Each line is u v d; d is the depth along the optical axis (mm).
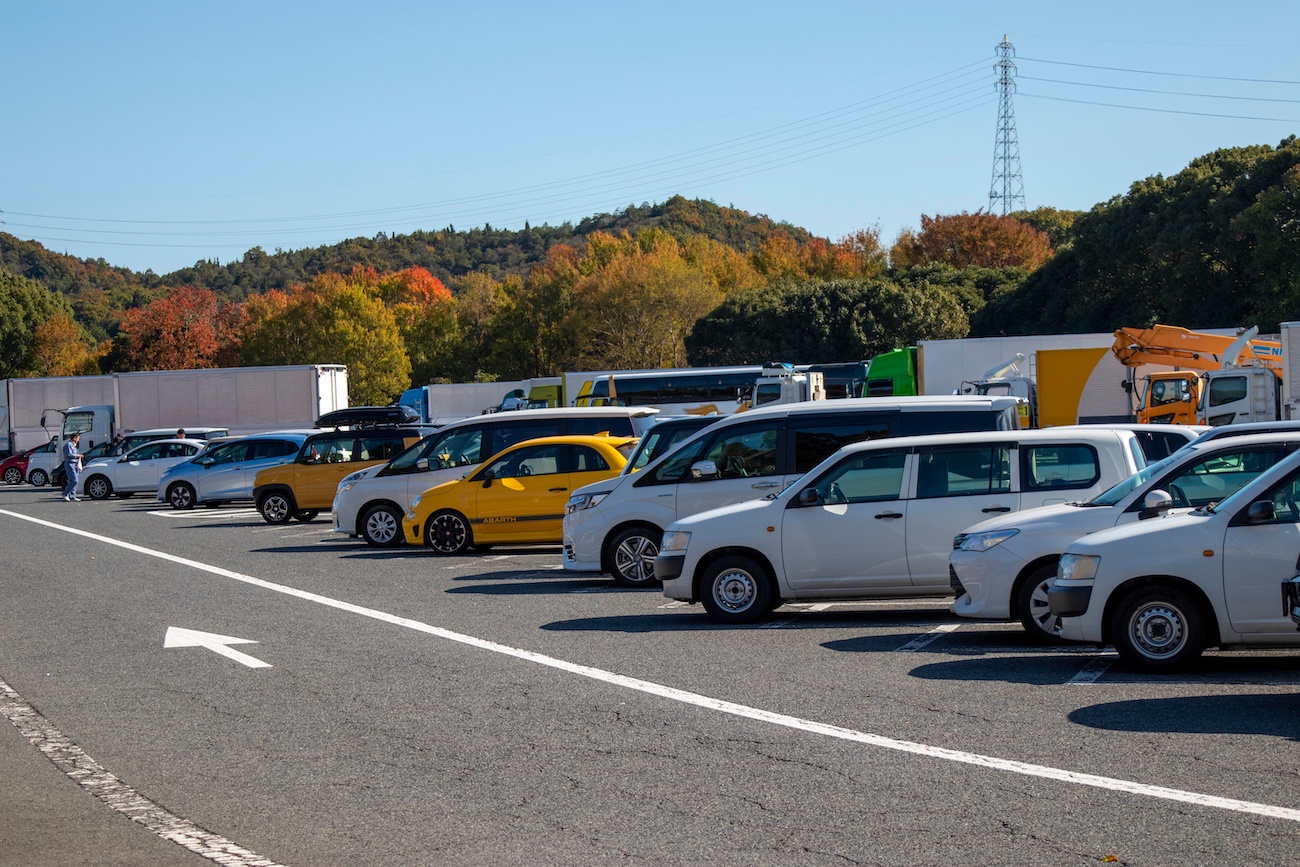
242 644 11281
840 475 11742
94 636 11898
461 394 59281
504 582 15648
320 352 88625
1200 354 33875
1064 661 9594
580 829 5828
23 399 49688
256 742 7691
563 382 50438
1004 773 6531
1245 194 56562
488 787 6574
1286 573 8641
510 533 18172
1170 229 59469
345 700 8828
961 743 7180
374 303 91250
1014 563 10250
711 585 11883
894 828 5691
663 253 81562
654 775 6707
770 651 10344
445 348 97562
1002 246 95062
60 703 8984
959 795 6168
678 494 14445
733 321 70875
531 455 18391
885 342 67750
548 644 10969
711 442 14461
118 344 97062
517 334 91812
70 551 20656
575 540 14836
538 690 8977
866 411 13836
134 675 9961
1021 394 37844
